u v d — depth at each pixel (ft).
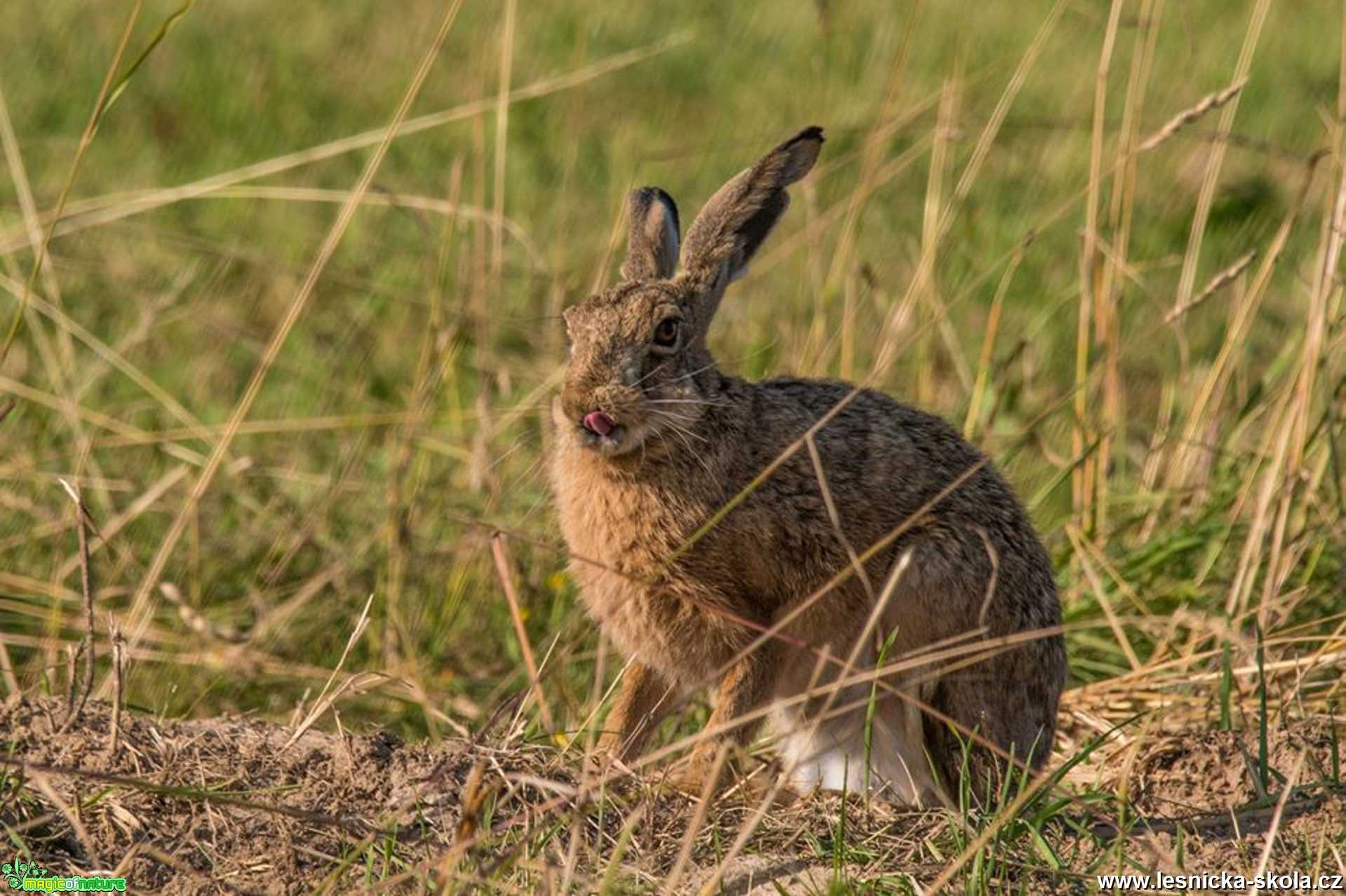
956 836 24.29
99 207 47.19
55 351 45.47
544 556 35.81
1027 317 49.96
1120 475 40.37
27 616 34.73
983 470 29.99
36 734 26.68
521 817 24.49
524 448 38.68
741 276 31.53
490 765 25.88
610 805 25.27
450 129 68.44
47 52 77.10
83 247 52.95
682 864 21.58
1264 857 22.52
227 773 26.12
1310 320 34.65
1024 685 29.09
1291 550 34.47
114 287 49.78
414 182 61.82
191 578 36.35
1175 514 37.81
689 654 29.27
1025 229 55.16
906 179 60.34
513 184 61.87
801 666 29.14
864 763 28.86
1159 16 40.50
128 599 35.70
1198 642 33.01
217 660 33.32
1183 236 57.72
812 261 44.80
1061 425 42.68
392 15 84.89
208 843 24.38
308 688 32.17
